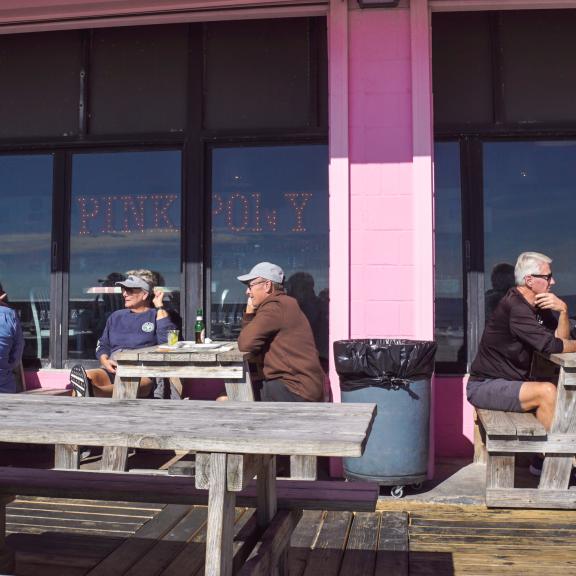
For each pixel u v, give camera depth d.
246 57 5.34
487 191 5.14
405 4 4.62
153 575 2.88
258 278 4.47
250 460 2.25
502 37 5.14
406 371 4.00
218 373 4.12
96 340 5.52
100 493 2.82
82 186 5.54
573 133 5.05
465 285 5.11
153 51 5.43
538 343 4.06
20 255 5.61
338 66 4.61
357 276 4.60
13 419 2.34
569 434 3.77
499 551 3.18
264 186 5.32
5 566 2.82
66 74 5.52
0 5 4.96
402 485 4.01
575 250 5.09
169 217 5.43
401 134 4.61
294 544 3.25
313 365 4.21
